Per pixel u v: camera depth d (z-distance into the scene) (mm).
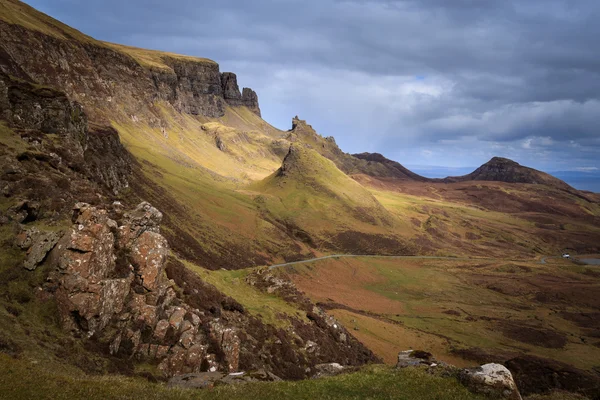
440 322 137375
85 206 45594
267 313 78000
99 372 33188
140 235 51125
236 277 102312
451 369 32125
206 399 25047
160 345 42312
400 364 36844
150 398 23891
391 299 168375
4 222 42812
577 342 129875
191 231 150250
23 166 56406
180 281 61781
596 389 48125
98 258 41562
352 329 110250
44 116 86375
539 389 73250
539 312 165875
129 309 43594
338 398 26734
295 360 67562
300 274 176625
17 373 22828
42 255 40406
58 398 21312
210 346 48219
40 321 35438
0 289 36000
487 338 123438
